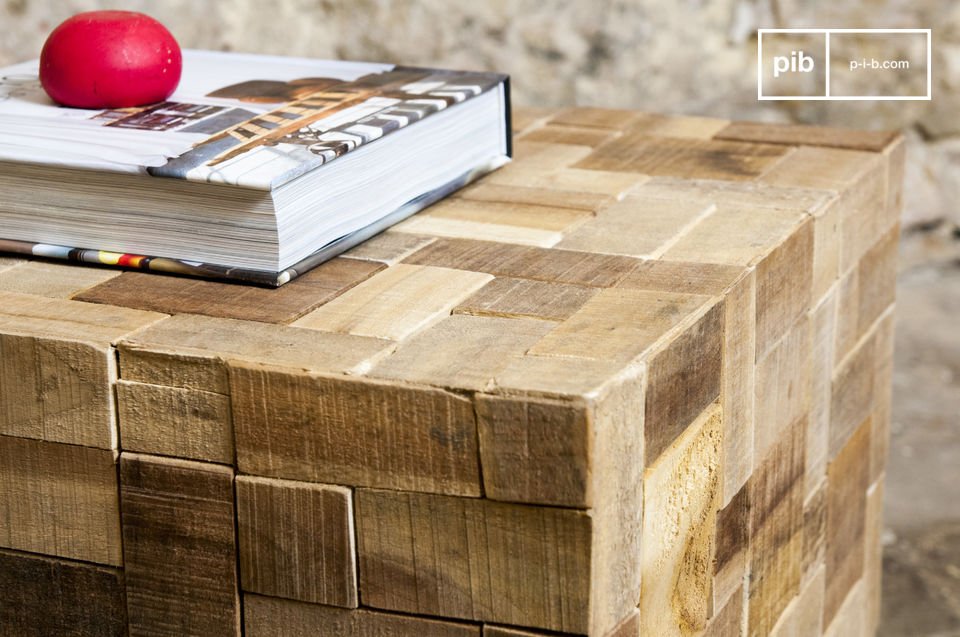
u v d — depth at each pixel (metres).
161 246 0.74
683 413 0.66
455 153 0.89
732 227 0.82
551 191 0.91
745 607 0.81
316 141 0.74
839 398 0.96
